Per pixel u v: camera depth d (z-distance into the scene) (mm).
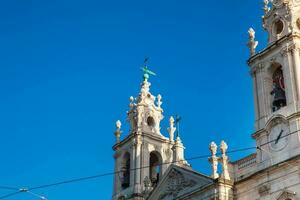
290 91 44625
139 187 55031
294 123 43156
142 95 61562
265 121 45719
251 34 50469
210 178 46375
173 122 60531
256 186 43938
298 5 48750
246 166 45938
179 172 50000
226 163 46625
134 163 56750
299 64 45406
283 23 48344
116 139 60688
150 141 58469
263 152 44781
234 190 45625
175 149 52625
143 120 59750
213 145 47656
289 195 41125
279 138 43938
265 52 48250
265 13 50625
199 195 46969
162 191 51062
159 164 58219
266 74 48031
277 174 42625
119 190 57188
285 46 46562
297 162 41406
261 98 47094
